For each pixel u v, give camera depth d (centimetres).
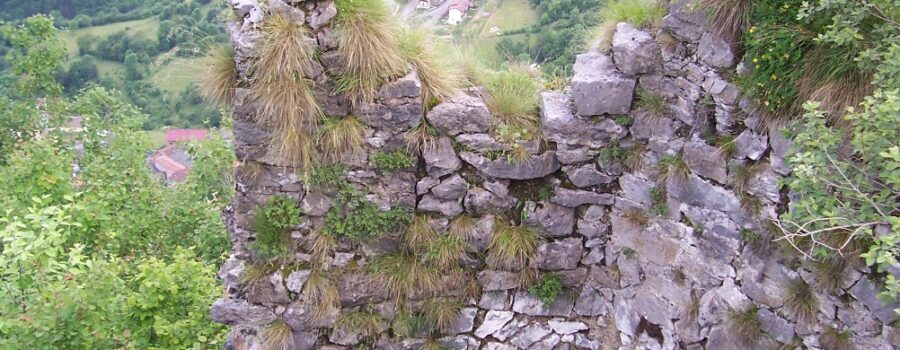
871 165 345
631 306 571
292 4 479
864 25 399
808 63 415
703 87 482
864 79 392
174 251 1080
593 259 582
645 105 516
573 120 528
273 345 550
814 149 371
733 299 484
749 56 448
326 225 534
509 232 555
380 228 539
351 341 566
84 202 959
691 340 522
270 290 538
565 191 553
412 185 532
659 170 520
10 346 623
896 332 400
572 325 602
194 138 1245
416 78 505
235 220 532
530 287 577
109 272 698
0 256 629
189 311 795
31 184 980
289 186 518
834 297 425
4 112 1313
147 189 1134
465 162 538
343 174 519
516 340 596
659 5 530
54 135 1260
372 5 502
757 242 461
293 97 480
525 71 598
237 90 487
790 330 455
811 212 359
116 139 1228
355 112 506
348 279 548
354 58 485
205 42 530
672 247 523
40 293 654
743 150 461
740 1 448
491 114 534
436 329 578
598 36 574
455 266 561
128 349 698
